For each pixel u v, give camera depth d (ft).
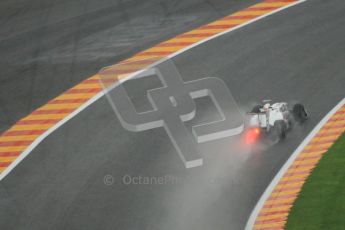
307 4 349.61
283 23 332.60
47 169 240.73
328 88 277.44
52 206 219.41
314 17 335.47
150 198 218.59
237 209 209.15
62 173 237.45
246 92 279.49
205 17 345.51
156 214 210.38
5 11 375.45
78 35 342.23
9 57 328.90
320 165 227.20
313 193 212.84
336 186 215.10
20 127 270.87
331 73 288.51
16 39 344.28
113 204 217.36
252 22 336.08
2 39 346.13
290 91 277.64
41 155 249.96
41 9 373.81
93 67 311.68
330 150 235.20
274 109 244.42
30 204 221.66
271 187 218.38
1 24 361.30
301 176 222.28
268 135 244.83
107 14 360.48
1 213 217.77
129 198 219.61
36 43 338.75
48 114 278.46
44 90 297.74
